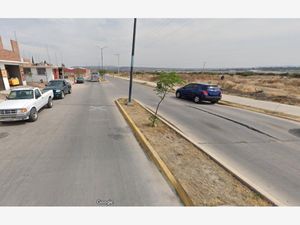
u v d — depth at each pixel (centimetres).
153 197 347
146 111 1070
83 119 894
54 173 420
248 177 432
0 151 532
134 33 1192
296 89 2305
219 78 4512
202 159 484
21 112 789
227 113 1138
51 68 3456
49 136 656
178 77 723
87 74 7544
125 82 3931
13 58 2108
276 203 330
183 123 877
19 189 363
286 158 534
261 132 770
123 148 561
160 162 457
